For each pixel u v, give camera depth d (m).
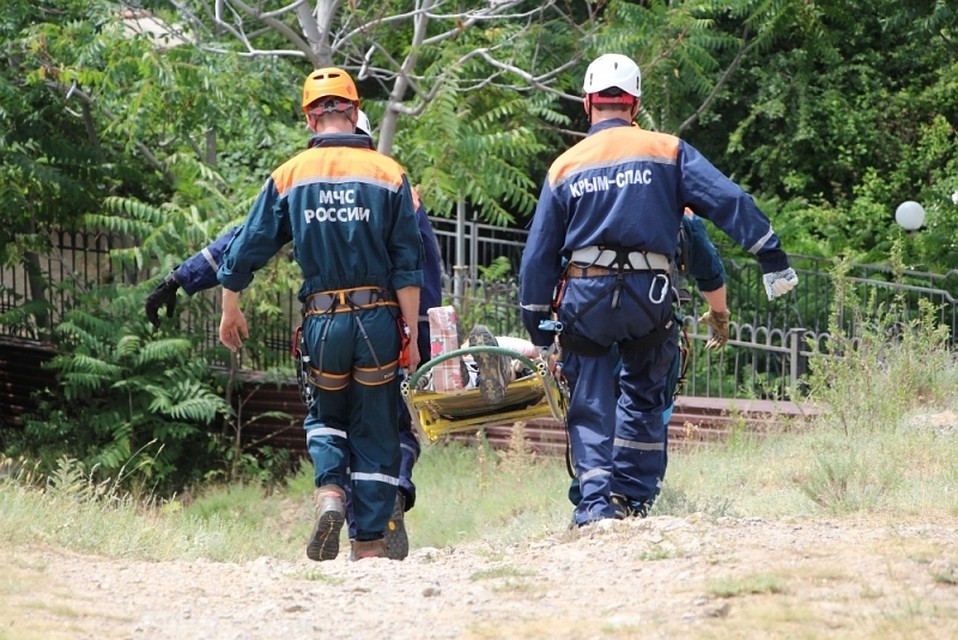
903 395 40.03
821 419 39.97
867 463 29.92
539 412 24.11
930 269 67.00
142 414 52.69
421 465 47.44
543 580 19.66
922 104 77.50
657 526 22.55
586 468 23.42
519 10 64.88
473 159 51.22
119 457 51.19
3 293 61.81
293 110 58.25
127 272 57.94
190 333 54.25
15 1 53.84
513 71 49.34
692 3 60.22
